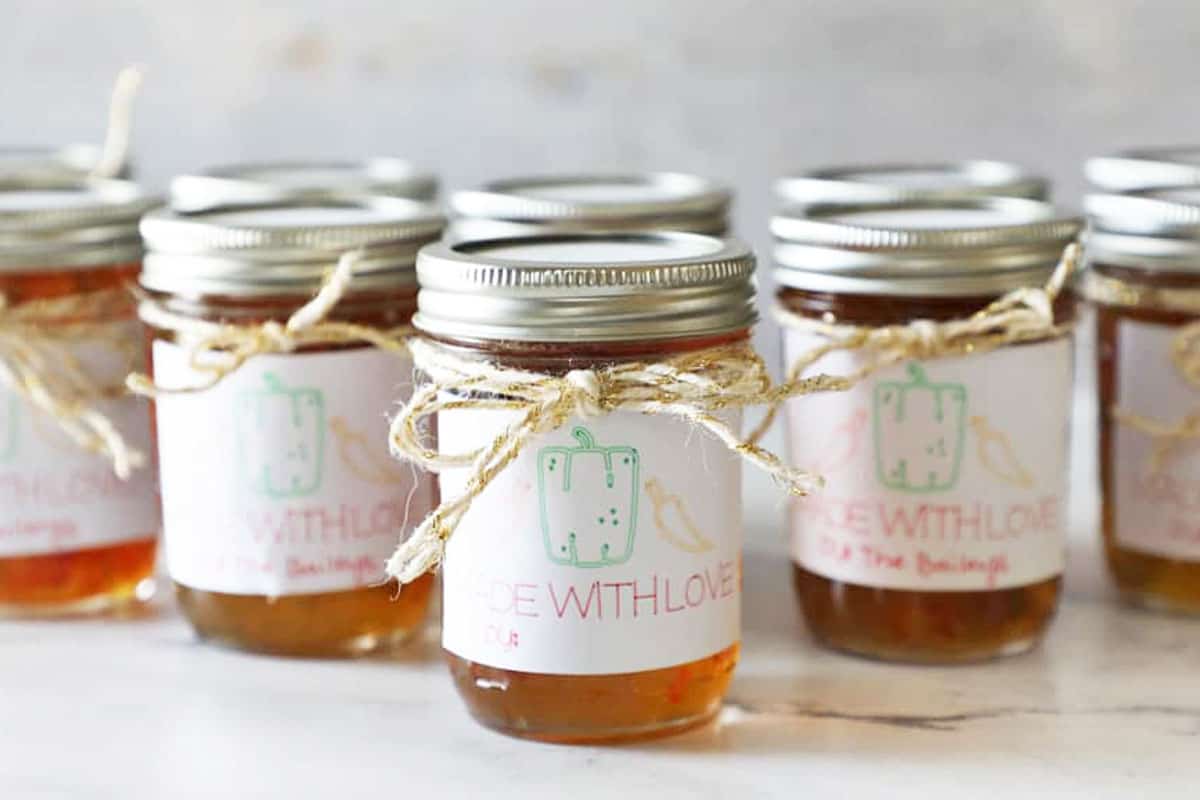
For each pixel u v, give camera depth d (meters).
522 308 0.50
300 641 0.58
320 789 0.51
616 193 0.66
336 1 0.78
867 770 0.52
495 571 0.52
